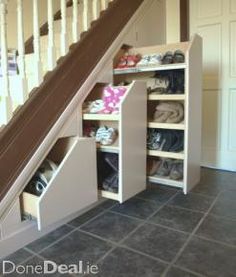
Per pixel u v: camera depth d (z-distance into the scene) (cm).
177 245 145
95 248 143
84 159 162
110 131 185
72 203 156
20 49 142
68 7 248
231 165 280
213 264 128
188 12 281
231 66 267
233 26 261
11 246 141
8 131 137
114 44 211
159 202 203
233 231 158
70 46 175
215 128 284
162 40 280
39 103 152
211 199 207
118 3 215
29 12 239
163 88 214
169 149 210
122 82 228
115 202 204
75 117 176
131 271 124
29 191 153
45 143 154
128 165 178
